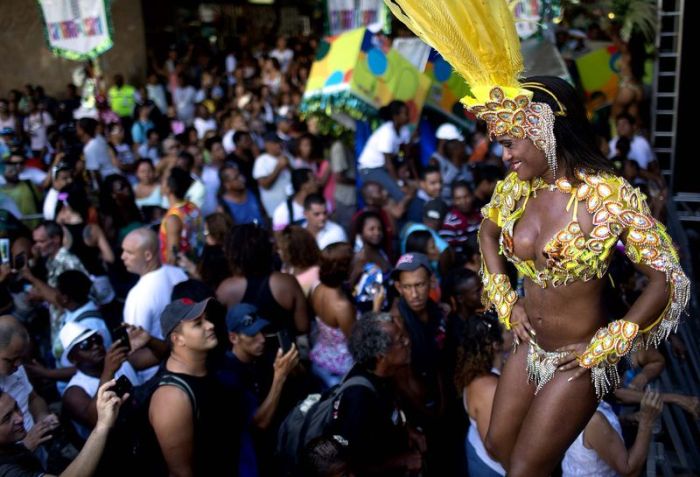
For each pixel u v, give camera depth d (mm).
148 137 11359
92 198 8023
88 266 6672
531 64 8492
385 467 4023
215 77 17797
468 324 4105
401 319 4723
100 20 8688
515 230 2811
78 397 4316
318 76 8844
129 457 3539
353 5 9375
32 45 15844
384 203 6902
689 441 4613
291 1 24359
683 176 10070
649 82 10961
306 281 5574
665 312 2594
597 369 2654
